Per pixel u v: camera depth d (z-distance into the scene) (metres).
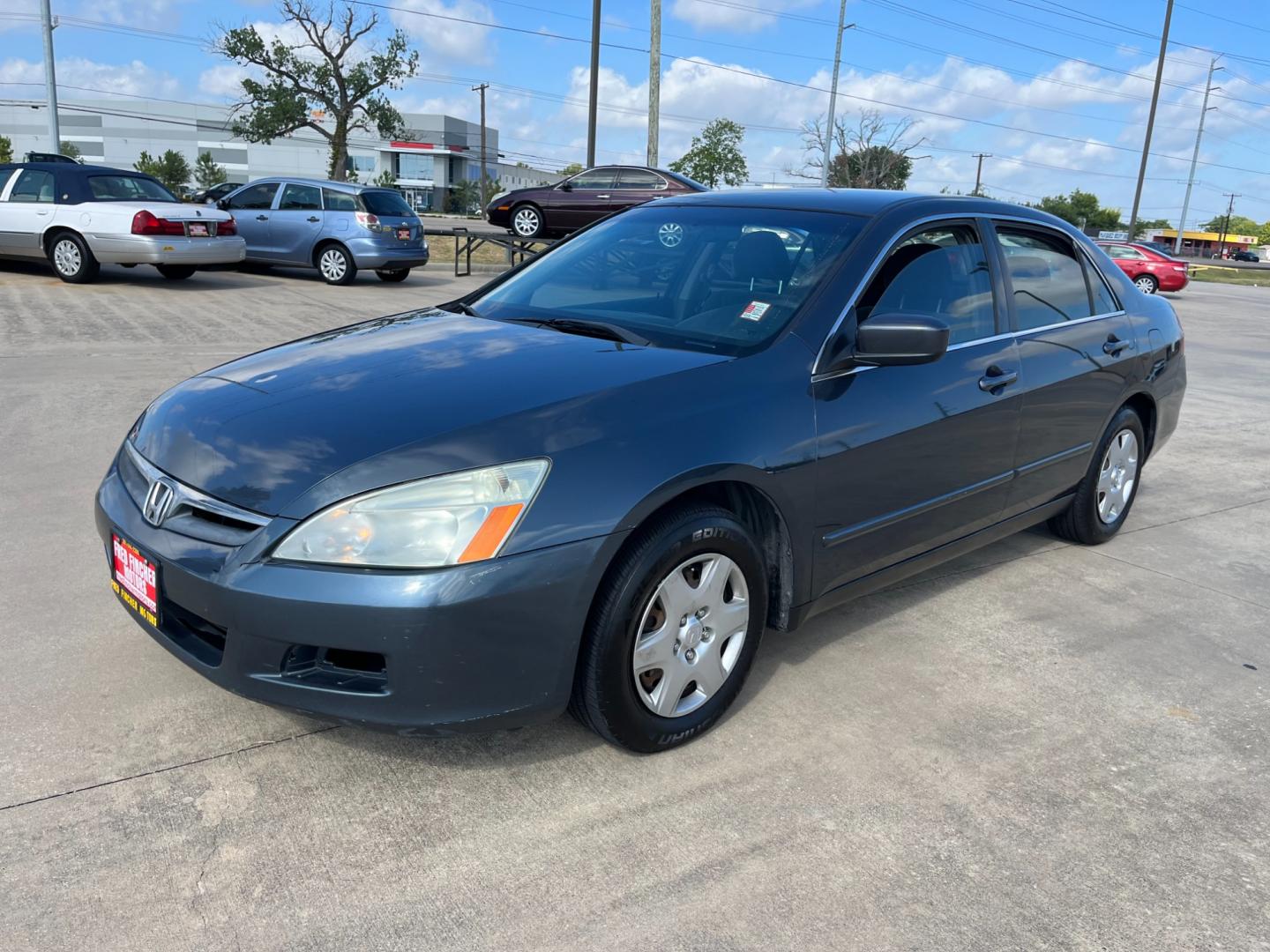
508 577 2.21
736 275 3.21
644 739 2.58
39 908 1.99
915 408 3.15
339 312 10.91
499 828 2.32
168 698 2.80
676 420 2.53
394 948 1.94
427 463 2.23
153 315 10.02
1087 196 96.25
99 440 5.36
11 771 2.43
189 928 1.96
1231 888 2.25
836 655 3.35
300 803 2.38
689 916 2.06
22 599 3.38
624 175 17.12
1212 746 2.88
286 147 101.31
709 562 2.63
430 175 98.31
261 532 2.22
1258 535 5.01
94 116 102.69
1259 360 12.31
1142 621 3.80
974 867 2.27
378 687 2.24
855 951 1.99
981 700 3.08
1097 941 2.05
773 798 2.50
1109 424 4.39
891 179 42.25
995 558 4.44
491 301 3.57
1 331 8.59
